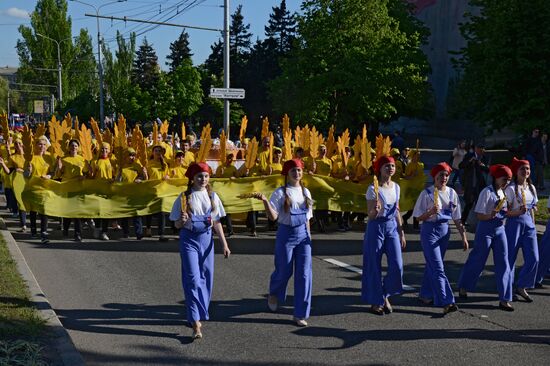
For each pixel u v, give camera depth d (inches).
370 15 1391.5
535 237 310.5
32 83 2807.6
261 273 358.9
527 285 310.3
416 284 340.5
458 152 743.1
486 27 1158.3
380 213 277.1
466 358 227.8
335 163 507.2
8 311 254.1
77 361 209.8
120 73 2694.4
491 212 293.1
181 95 2049.7
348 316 279.7
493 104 1133.7
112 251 413.4
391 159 277.3
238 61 2699.3
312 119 1381.6
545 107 1083.3
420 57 1669.5
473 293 324.2
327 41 1362.0
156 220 559.2
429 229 284.4
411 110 1798.7
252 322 269.4
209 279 252.8
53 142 482.0
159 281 336.8
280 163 500.1
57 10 2760.8
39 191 436.1
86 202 445.4
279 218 267.7
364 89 1346.0
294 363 222.4
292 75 1417.3
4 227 471.2
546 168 1000.9
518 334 255.9
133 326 262.4
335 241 466.3
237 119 2272.4
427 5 2219.5
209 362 222.7
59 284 326.3
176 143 629.6
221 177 485.4
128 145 511.8
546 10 1043.3
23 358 205.9
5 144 533.3
